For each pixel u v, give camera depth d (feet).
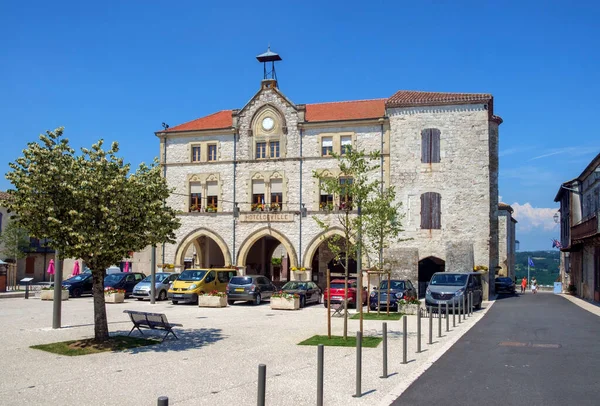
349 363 41.14
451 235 116.88
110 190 46.19
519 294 148.05
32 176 45.37
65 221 46.14
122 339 50.88
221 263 147.23
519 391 32.45
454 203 117.39
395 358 42.98
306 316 76.18
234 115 132.16
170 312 80.79
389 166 120.88
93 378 36.04
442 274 90.38
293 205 126.31
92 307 85.97
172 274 109.81
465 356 43.73
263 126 130.41
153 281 95.14
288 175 127.34
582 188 129.49
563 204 162.20
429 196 118.52
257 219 127.85
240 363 40.96
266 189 129.08
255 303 96.94
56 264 59.62
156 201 49.06
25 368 39.27
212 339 52.90
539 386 33.68
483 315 79.97
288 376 36.58
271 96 129.90
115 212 46.39
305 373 37.50
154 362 41.45
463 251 113.91
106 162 47.37
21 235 151.74
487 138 116.98
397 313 81.61
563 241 163.63
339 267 145.28
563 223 163.73
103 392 32.40
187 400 30.55
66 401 30.45
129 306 90.33
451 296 83.97
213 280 99.91
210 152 134.82
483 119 117.39
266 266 163.43
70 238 46.21
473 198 116.67
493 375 36.70
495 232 127.34
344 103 138.82
